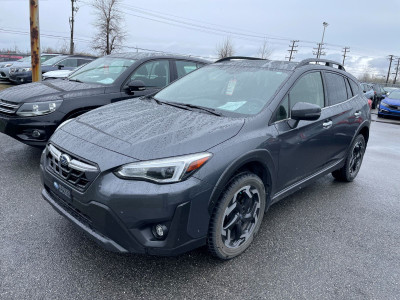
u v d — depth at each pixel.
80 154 2.44
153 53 5.82
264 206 3.02
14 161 4.76
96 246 2.89
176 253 2.38
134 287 2.44
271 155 2.92
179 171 2.29
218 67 4.02
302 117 3.00
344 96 4.39
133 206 2.22
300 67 3.61
